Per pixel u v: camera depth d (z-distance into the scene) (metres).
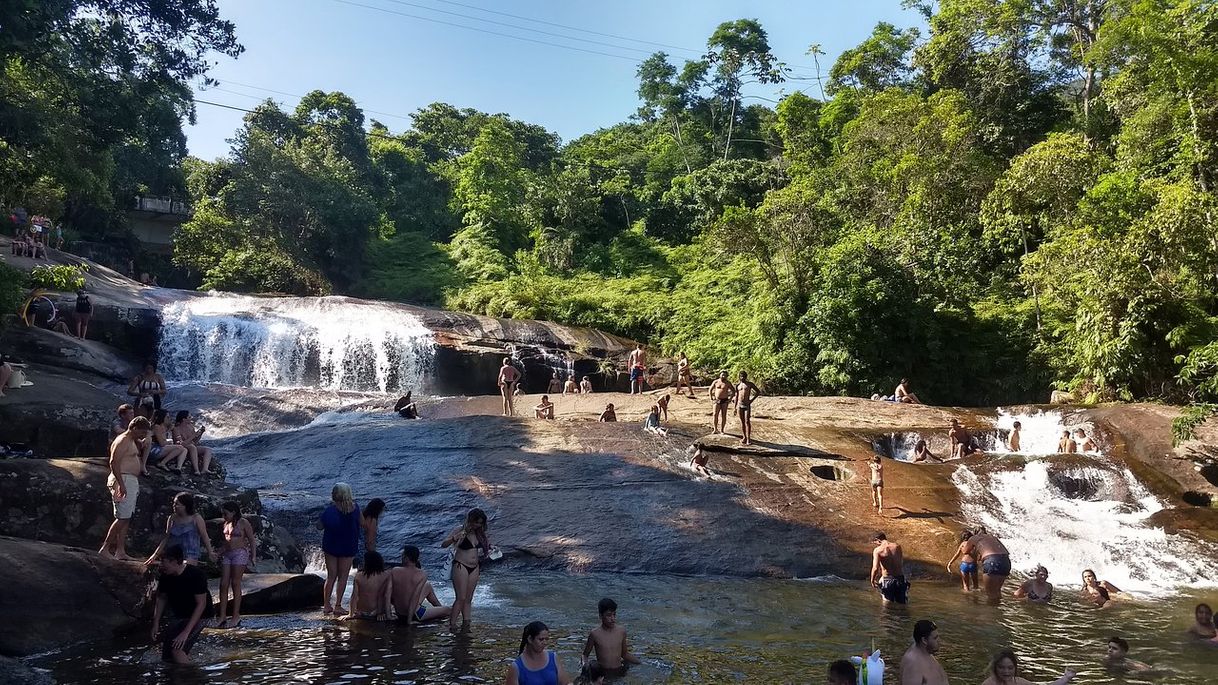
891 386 30.95
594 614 11.31
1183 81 26.33
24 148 24.73
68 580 9.38
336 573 10.84
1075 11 39.22
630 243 51.94
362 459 18.50
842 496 17.39
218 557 11.65
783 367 32.47
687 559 14.85
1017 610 12.13
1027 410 24.31
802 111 50.19
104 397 17.45
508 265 50.12
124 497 10.43
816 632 10.55
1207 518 17.17
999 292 34.06
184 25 23.39
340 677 8.11
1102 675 8.79
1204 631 10.55
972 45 42.09
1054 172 28.72
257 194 47.38
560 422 20.91
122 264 45.69
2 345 23.25
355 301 34.84
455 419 20.95
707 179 53.72
